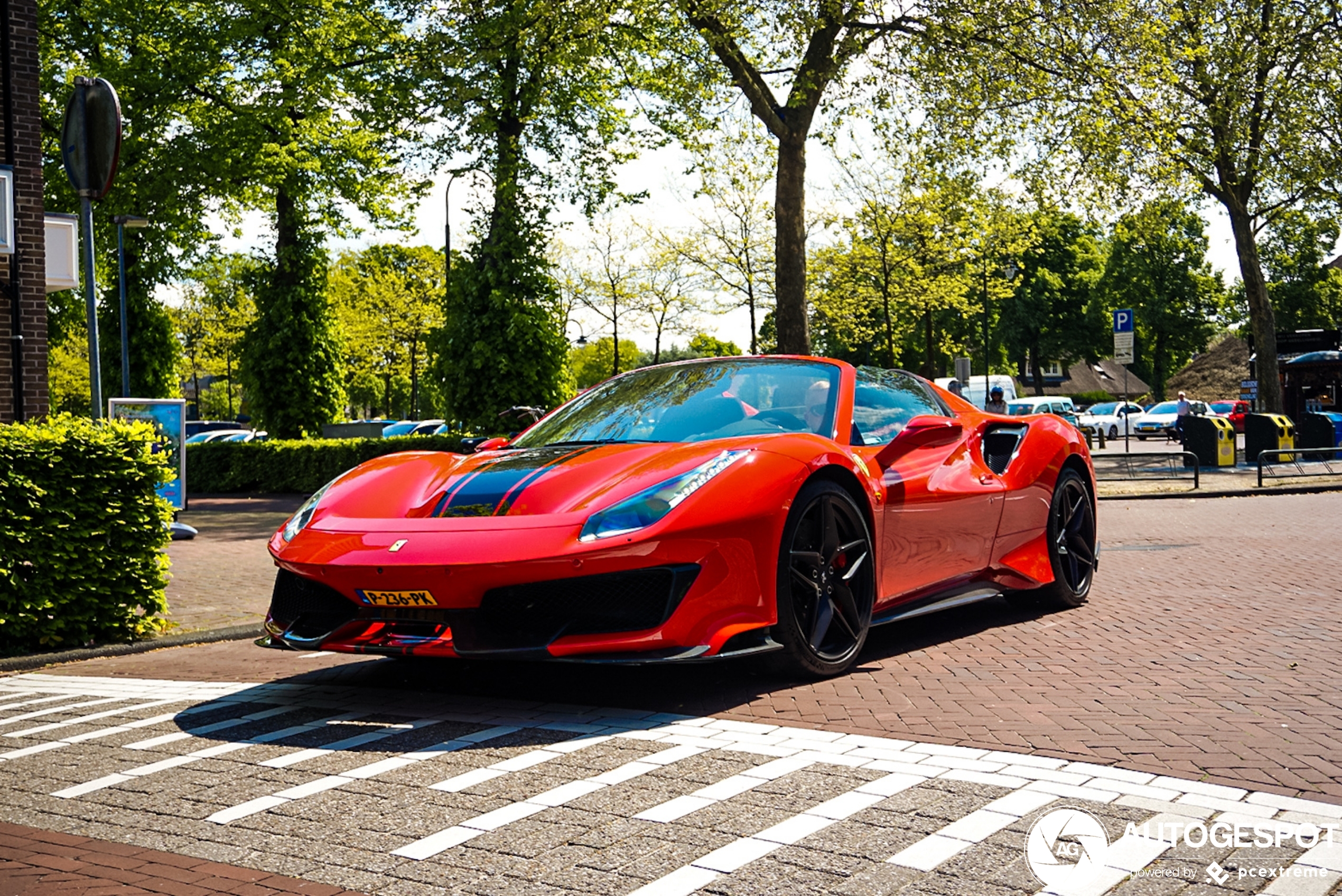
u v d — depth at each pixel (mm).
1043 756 3053
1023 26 16547
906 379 5398
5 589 5504
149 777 3064
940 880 2162
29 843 2549
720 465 3828
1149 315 59625
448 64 18453
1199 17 21797
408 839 2480
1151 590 6566
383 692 4180
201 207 23938
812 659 4035
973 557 5129
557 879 2223
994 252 38781
